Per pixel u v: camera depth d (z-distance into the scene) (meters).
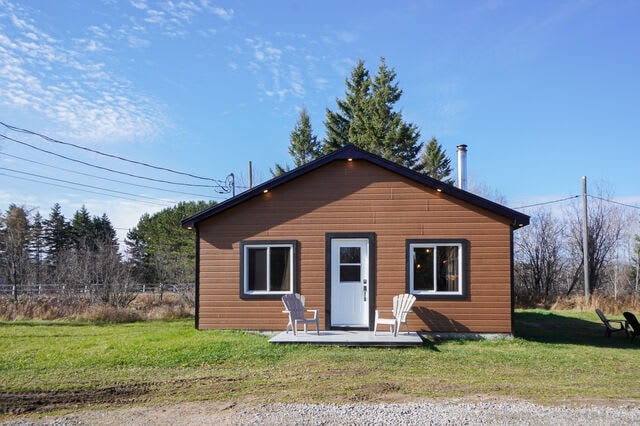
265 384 7.37
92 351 9.73
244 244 12.30
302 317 11.38
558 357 9.60
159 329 13.70
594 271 28.98
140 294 25.12
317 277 12.09
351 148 12.07
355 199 12.15
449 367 8.55
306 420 5.64
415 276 11.93
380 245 12.01
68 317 17.17
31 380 7.57
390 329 11.65
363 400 6.50
